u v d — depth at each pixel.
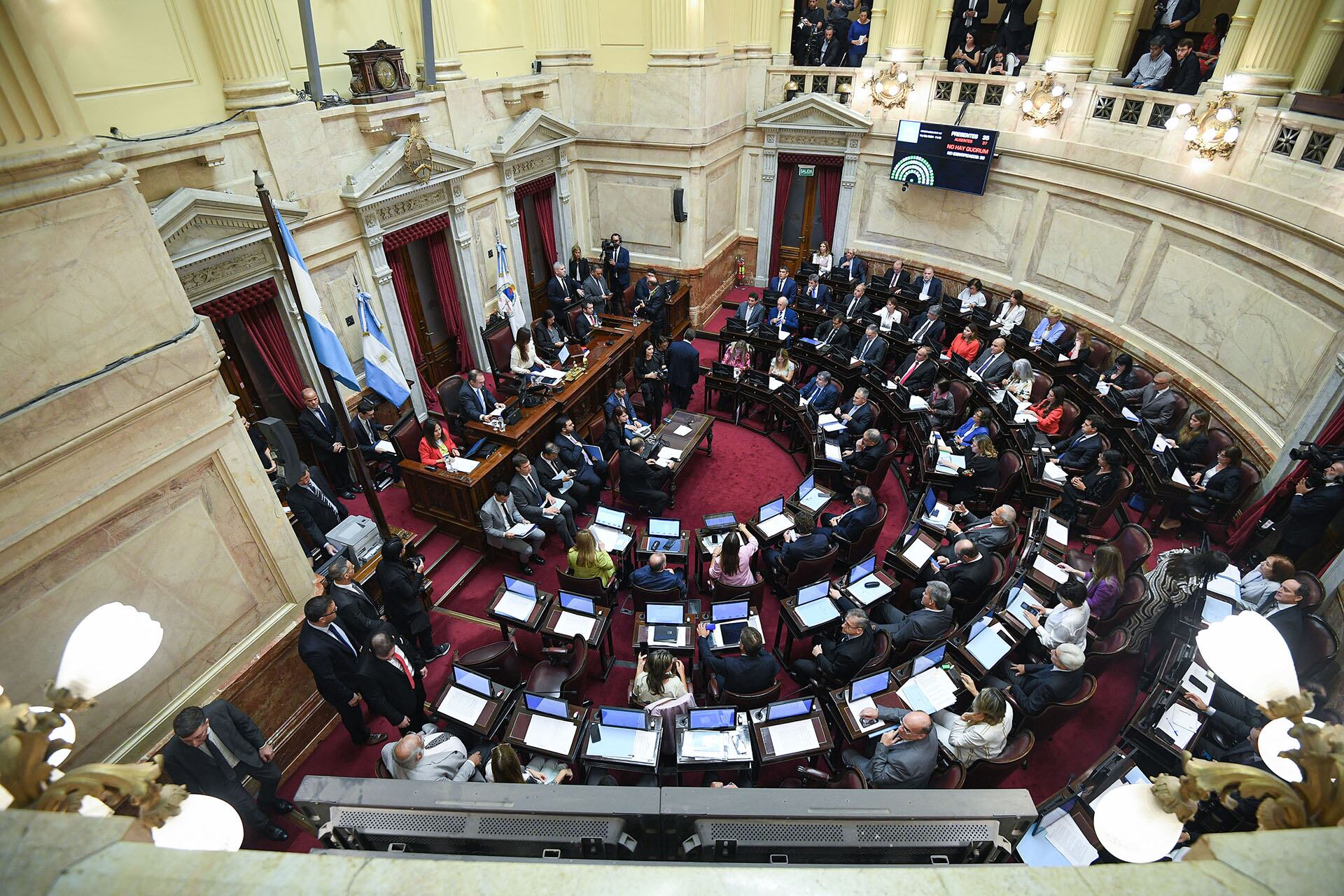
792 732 4.83
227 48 6.86
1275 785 1.33
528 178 11.79
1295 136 7.85
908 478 9.63
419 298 10.43
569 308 11.68
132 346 4.12
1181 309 9.57
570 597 6.21
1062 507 8.05
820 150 13.83
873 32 13.10
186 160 6.62
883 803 2.54
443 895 0.76
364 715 6.11
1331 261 7.36
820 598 6.36
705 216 13.38
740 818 2.54
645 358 10.43
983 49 12.80
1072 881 0.78
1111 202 10.44
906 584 7.20
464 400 8.82
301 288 5.97
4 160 3.38
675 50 11.52
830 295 12.79
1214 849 0.81
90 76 5.93
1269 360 8.19
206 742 4.64
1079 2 10.54
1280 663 1.68
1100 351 10.41
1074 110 10.85
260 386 8.23
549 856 2.62
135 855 0.81
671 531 7.28
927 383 10.10
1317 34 7.87
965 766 4.79
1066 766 5.76
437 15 9.27
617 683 6.60
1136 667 6.61
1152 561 7.88
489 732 5.11
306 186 7.86
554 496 8.31
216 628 5.13
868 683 5.28
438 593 7.53
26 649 3.97
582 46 12.12
